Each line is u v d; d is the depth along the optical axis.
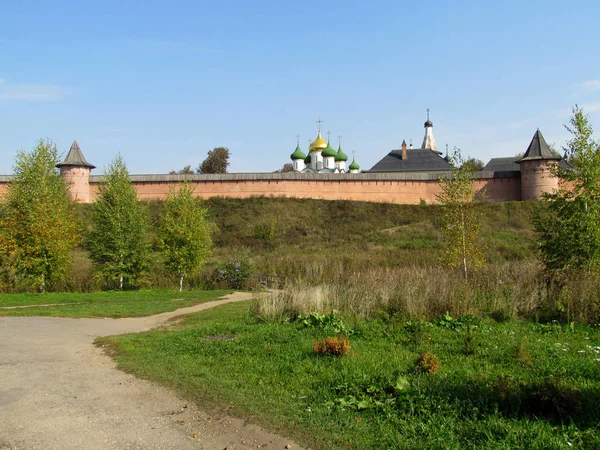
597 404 5.40
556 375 6.61
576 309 11.41
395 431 5.03
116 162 26.20
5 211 23.19
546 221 15.77
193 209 25.61
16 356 8.58
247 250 35.41
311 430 5.08
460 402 5.63
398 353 8.13
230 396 6.14
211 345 9.18
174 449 4.66
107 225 25.06
